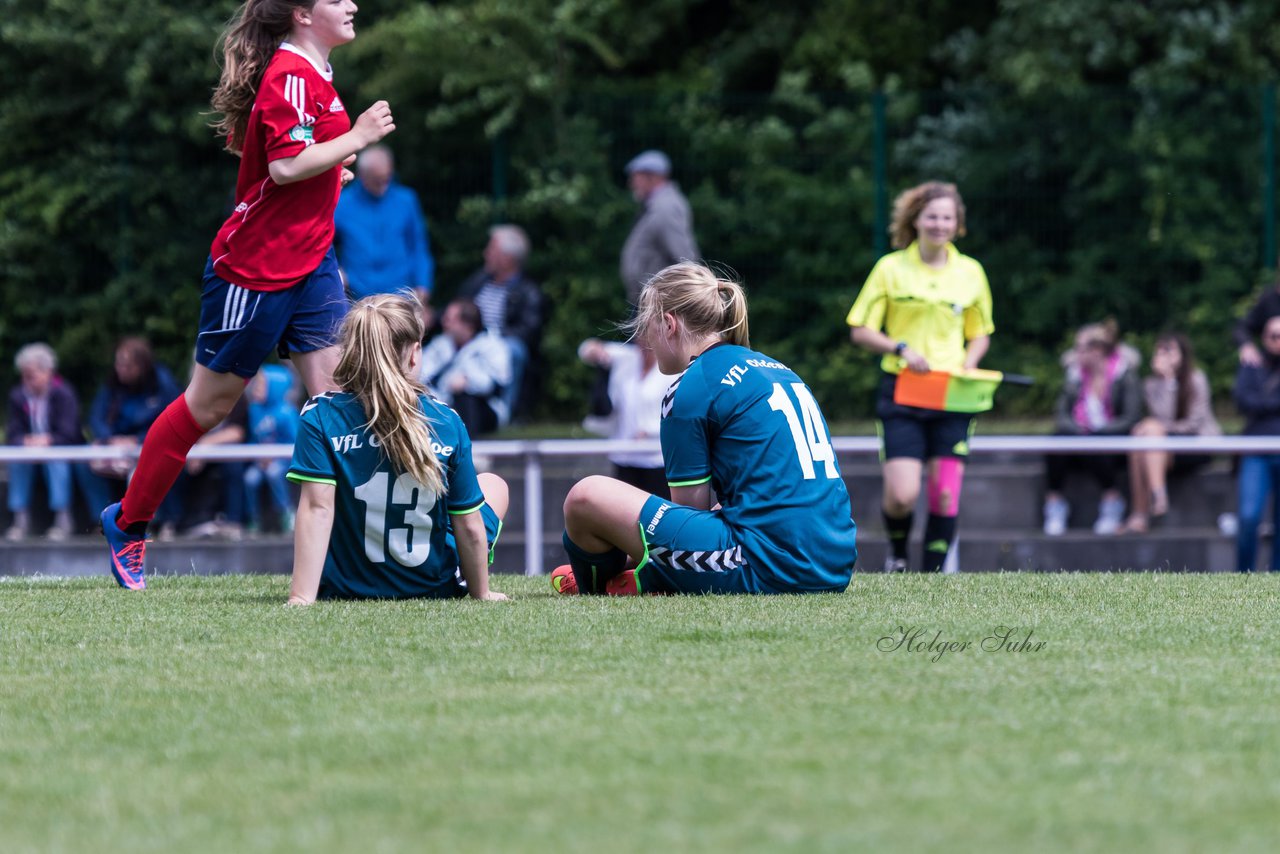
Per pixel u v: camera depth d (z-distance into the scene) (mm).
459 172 50406
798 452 16922
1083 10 59031
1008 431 45375
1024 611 15039
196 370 17500
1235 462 39219
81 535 38875
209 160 53156
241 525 37500
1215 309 48438
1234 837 7926
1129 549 37781
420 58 51438
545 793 8797
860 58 63406
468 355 39656
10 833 8227
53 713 10953
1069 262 48844
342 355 16359
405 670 12234
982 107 49219
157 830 8242
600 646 13102
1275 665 12227
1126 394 38812
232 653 13055
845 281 48781
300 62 16688
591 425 38438
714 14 66688
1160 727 10211
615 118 50031
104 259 52375
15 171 53094
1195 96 48656
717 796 8695
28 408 38812
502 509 18141
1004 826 8109
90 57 52938
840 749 9680
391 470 16297
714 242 49031
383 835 8078
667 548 16578
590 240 50031
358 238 38625
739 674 11914
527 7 55156
